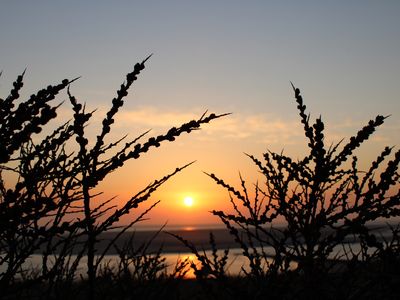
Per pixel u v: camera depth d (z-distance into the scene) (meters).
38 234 1.92
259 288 2.79
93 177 1.96
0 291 1.92
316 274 2.63
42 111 1.82
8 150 1.81
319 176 2.92
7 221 1.82
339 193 3.09
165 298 2.83
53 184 2.07
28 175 1.89
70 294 2.41
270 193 3.13
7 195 1.84
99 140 1.95
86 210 2.16
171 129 1.95
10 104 1.88
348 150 2.84
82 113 1.96
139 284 2.76
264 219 3.14
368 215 2.59
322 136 2.90
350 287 2.59
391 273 2.41
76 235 2.04
